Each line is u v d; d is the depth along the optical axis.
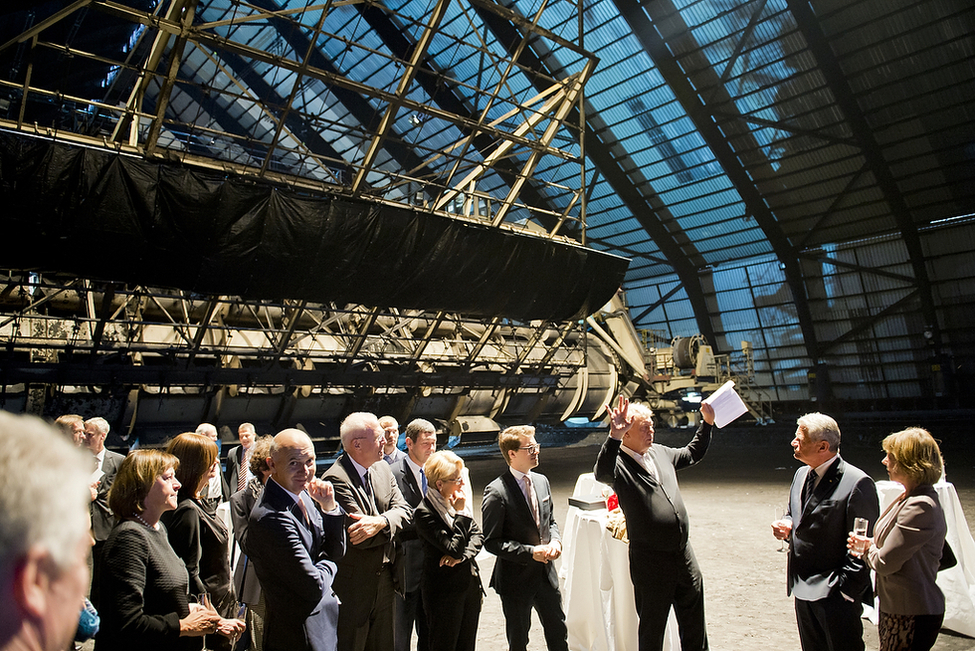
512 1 27.16
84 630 2.82
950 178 27.95
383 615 4.17
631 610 4.96
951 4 22.64
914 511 3.55
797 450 4.07
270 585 3.45
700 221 34.31
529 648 5.23
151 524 3.29
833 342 34.56
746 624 5.54
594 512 5.59
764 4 24.41
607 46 27.75
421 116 32.22
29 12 19.20
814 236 32.91
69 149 10.61
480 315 16.16
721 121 28.77
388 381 17.20
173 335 15.20
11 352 12.42
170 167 11.52
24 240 10.55
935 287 30.88
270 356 15.13
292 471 3.62
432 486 4.20
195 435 4.21
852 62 25.47
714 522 10.05
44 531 0.78
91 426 5.23
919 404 32.62
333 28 29.75
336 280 13.55
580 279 16.56
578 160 16.28
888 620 3.68
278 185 12.64
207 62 30.19
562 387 22.86
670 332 40.53
